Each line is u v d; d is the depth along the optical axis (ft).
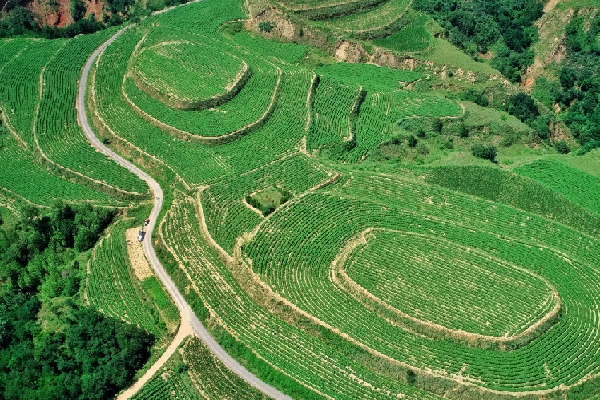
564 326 345.92
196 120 490.08
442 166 456.04
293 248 383.45
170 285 377.91
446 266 375.45
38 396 325.01
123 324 353.72
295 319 348.38
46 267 404.16
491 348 333.83
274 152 465.47
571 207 424.87
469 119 506.07
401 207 421.59
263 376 328.90
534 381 319.47
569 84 554.87
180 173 447.01
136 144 475.72
